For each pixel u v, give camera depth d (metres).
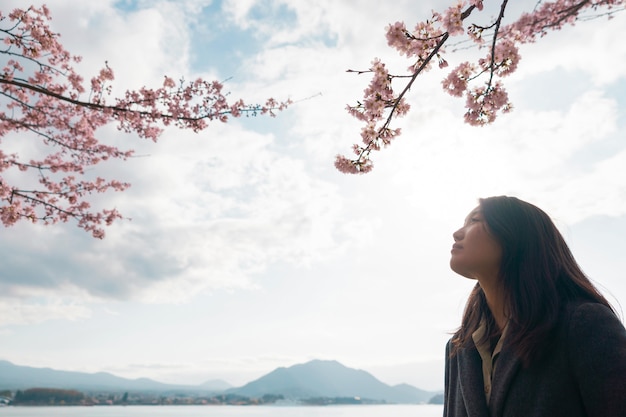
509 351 1.43
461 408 1.71
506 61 3.66
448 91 3.88
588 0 3.07
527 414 1.33
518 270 1.52
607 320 1.28
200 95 7.48
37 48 6.66
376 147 4.25
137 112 7.09
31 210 8.49
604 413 1.16
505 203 1.67
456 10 3.44
